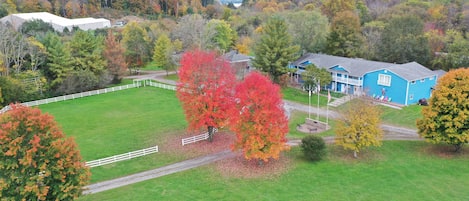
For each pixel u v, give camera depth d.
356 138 39.34
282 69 67.38
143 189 33.56
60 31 112.56
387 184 34.66
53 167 26.11
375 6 118.94
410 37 73.62
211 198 31.97
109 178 35.78
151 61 95.00
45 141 26.55
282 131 35.81
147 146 43.41
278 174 36.41
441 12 101.06
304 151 39.59
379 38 79.56
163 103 62.25
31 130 25.92
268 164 38.62
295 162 39.19
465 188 33.88
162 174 36.56
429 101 41.22
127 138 45.91
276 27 68.06
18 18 111.62
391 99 61.50
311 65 66.38
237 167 37.81
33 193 25.55
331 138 46.47
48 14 123.69
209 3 174.38
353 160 39.84
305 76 66.31
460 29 88.81
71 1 143.00
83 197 32.00
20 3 133.38
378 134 39.88
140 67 91.31
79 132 48.09
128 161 39.41
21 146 25.53
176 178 35.66
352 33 78.00
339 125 40.34
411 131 49.06
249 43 95.50
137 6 154.25
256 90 34.91
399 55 73.56
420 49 71.94
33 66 67.69
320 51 81.25
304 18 81.38
